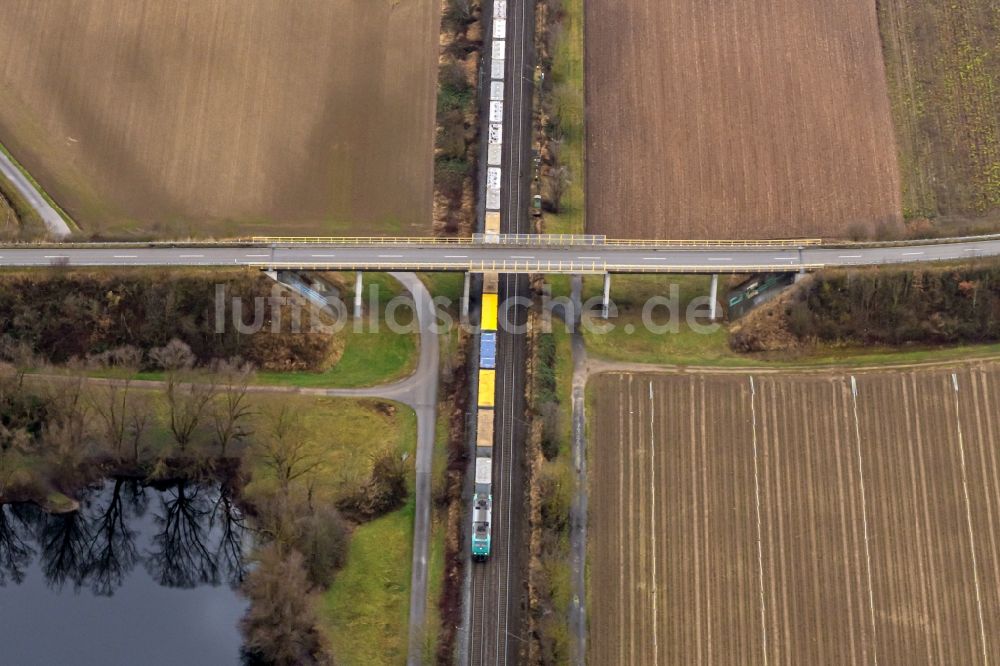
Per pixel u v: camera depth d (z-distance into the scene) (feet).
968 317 554.05
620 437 533.14
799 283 556.92
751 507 520.01
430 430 538.06
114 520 533.14
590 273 552.82
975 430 533.96
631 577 505.25
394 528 512.63
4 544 528.63
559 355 552.82
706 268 552.82
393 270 556.10
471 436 533.55
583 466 526.57
